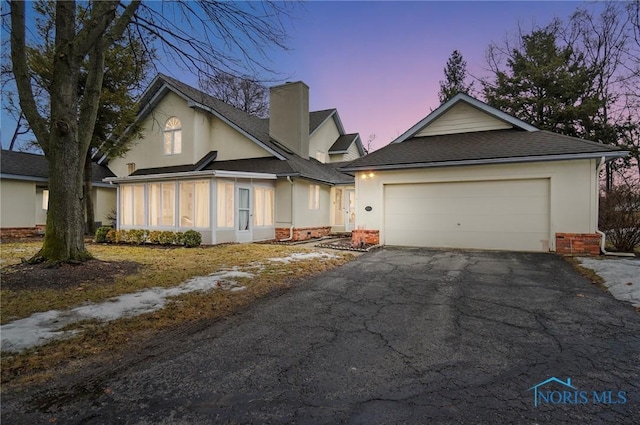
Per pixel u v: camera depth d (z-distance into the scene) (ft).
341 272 23.43
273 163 46.29
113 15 23.27
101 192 62.64
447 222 34.14
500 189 31.96
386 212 36.68
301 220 46.65
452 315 14.40
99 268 22.22
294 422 7.32
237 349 11.16
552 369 9.64
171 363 10.17
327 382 9.02
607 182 61.26
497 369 9.66
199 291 17.98
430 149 35.99
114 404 8.05
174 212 40.32
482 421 7.31
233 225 40.57
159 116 52.34
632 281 18.75
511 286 18.99
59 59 21.67
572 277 20.75
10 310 14.44
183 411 7.75
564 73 63.31
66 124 21.89
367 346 11.34
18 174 47.09
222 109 52.54
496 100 68.90
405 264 25.95
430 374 9.41
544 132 34.09
